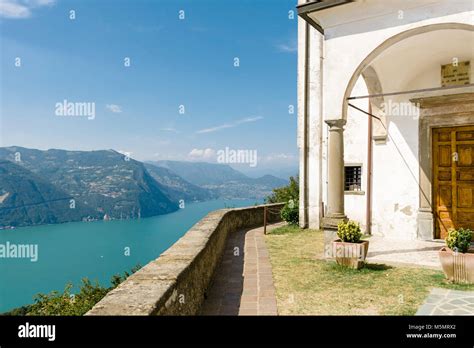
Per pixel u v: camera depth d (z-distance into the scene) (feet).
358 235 22.36
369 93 32.58
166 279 11.23
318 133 39.83
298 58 41.06
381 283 19.01
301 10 23.79
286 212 43.50
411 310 15.17
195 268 14.76
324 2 22.81
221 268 23.39
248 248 29.99
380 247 28.45
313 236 35.17
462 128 29.55
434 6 20.20
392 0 21.26
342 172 23.94
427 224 30.89
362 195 34.78
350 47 23.15
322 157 39.73
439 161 30.71
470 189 29.27
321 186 39.81
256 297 17.25
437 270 21.39
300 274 21.21
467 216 29.40
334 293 17.60
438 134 30.73
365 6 22.30
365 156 34.71
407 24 21.07
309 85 40.47
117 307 8.86
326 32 24.06
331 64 23.76
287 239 33.91
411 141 31.78
